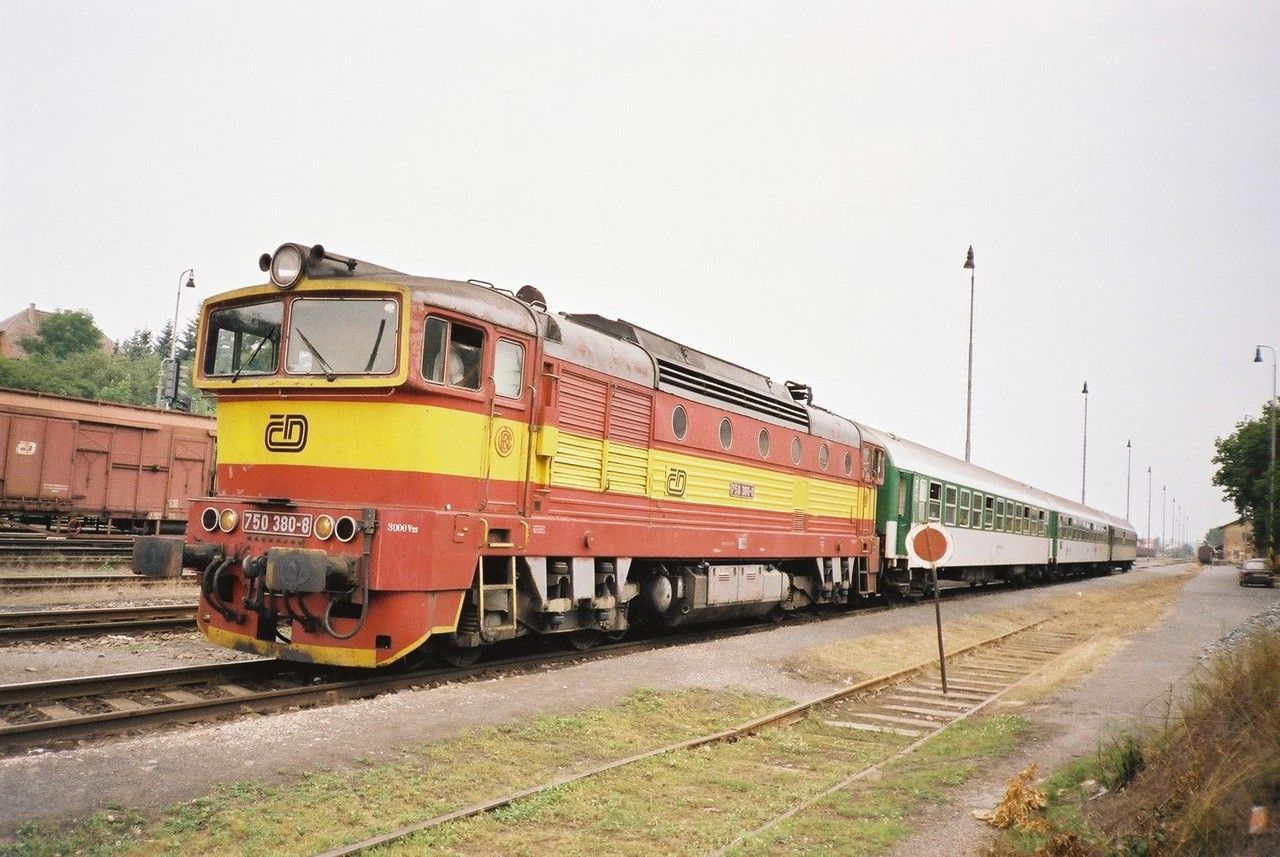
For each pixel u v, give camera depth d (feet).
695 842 20.12
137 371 267.39
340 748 23.39
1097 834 20.21
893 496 76.18
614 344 41.83
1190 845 18.12
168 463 86.28
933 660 50.34
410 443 30.09
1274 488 155.12
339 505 29.63
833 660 45.91
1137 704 35.99
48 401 79.25
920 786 24.82
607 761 25.64
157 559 31.60
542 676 33.83
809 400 65.00
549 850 18.93
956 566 93.71
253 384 31.53
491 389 32.89
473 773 23.06
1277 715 20.38
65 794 18.78
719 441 49.83
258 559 29.84
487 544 32.53
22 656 33.32
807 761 28.71
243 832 18.11
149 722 25.67
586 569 38.91
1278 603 93.61
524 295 39.11
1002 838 20.71
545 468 35.94
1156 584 141.38
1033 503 121.80
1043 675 44.52
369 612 29.37
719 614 53.26
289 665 34.32
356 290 30.55
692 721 31.71
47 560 60.85
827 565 65.16
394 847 17.93
